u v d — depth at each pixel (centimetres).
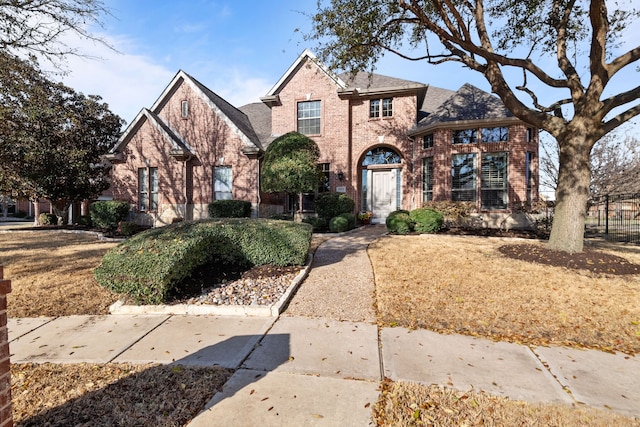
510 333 373
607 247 916
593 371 295
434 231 1136
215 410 239
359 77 1616
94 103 1697
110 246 1007
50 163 1502
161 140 1521
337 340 356
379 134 1510
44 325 409
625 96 671
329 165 1523
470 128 1278
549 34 905
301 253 607
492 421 225
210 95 1630
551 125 767
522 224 1203
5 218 3091
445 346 341
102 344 352
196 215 1526
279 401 248
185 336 370
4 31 648
